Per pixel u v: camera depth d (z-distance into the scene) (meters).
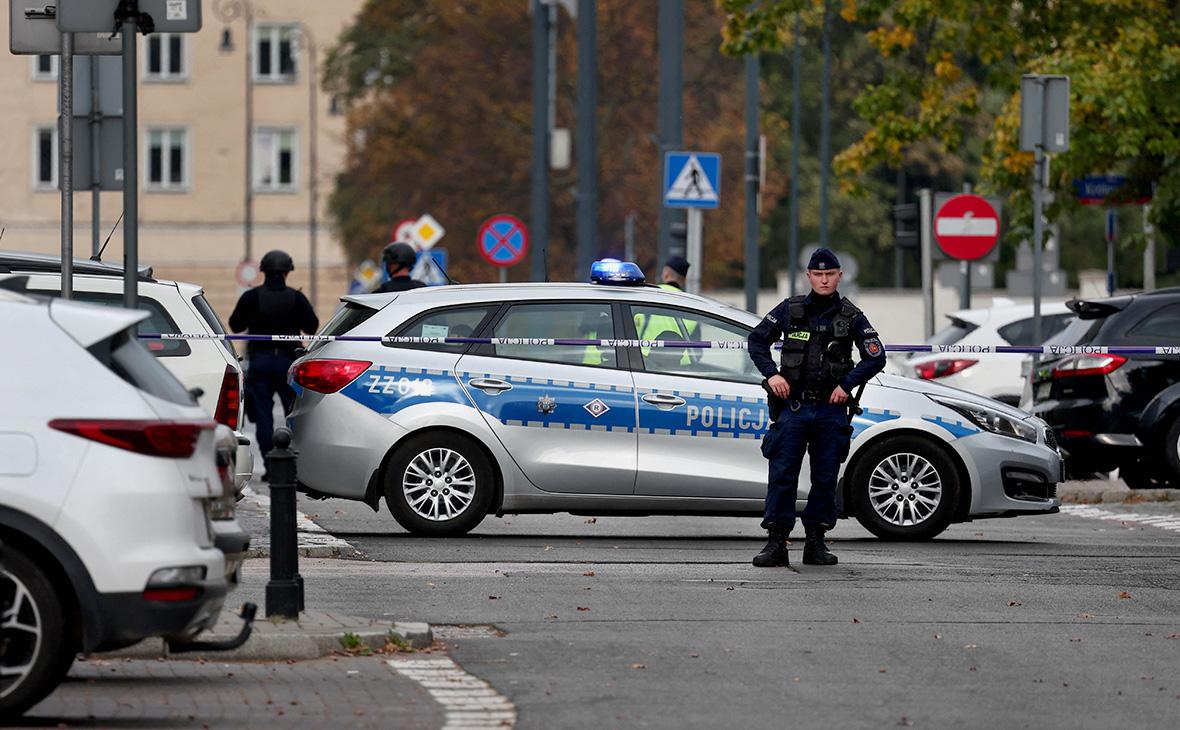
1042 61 67.94
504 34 150.25
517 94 150.25
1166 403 47.78
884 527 37.81
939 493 37.81
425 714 20.80
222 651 23.06
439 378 37.62
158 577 19.92
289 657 24.27
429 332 37.91
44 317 20.30
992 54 71.69
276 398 100.81
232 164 198.00
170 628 20.03
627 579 31.67
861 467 37.72
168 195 197.75
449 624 27.02
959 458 37.78
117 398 20.11
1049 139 54.03
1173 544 38.50
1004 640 25.89
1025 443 38.16
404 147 151.50
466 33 150.88
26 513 19.78
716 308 38.09
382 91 162.25
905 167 180.12
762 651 24.88
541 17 86.38
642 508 37.59
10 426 19.91
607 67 147.12
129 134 30.03
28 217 195.12
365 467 37.47
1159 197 67.94
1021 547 37.44
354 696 21.81
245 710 20.97
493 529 40.53
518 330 37.91
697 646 25.22
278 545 25.75
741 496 37.56
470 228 151.75
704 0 153.50
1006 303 65.50
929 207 64.12
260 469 55.22
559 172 148.88
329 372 37.78
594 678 22.95
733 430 37.59
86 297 37.53
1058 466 38.47
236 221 198.00
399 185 154.12
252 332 50.69
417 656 24.48
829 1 74.00
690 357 37.94
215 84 197.88
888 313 124.50
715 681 22.80
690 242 62.84
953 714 20.92
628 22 147.00
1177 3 68.88
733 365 37.91
